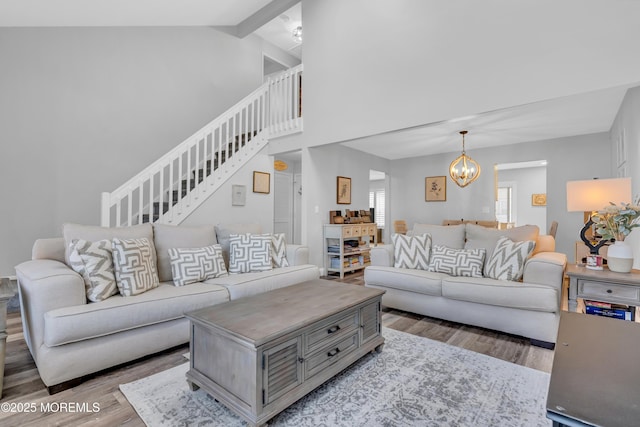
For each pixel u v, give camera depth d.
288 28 6.22
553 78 2.87
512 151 6.06
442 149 6.52
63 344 1.85
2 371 1.78
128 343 2.10
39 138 3.76
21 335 2.67
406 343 2.52
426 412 1.65
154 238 2.95
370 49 4.15
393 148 6.40
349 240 5.57
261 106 5.42
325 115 4.62
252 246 3.32
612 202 2.36
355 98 4.29
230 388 1.61
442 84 3.53
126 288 2.29
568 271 2.38
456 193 6.77
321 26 4.71
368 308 2.25
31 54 3.71
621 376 0.80
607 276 2.19
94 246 2.28
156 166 3.76
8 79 3.56
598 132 5.20
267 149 5.26
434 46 3.60
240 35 5.93
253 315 1.81
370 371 2.07
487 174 6.36
